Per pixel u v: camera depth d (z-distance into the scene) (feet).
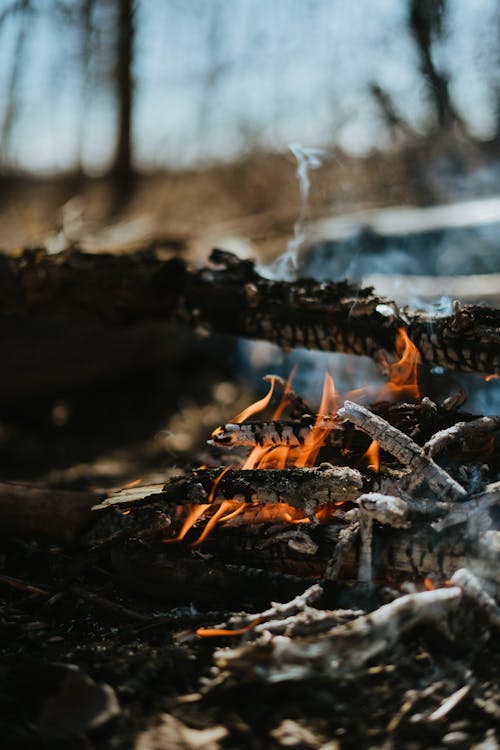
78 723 4.70
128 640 5.81
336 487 5.98
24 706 4.98
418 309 7.92
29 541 7.64
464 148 23.06
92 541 6.96
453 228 14.05
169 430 15.15
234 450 7.57
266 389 15.52
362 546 5.62
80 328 17.46
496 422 6.24
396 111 24.35
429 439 6.56
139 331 18.04
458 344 7.07
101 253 9.57
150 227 22.15
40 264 9.60
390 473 6.08
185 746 4.55
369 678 4.99
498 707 4.70
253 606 6.00
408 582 5.69
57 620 6.33
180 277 8.87
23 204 29.45
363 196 22.54
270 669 4.91
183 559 6.28
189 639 5.56
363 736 4.57
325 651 4.88
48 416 16.52
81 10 29.48
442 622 5.14
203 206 27.48
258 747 4.51
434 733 4.56
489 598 5.16
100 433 15.37
